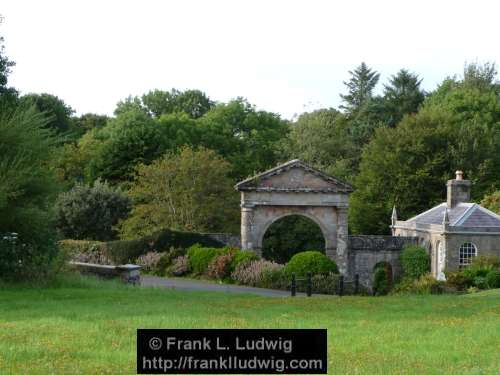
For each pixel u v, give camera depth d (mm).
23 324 15445
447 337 14664
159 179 52750
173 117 73000
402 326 16281
